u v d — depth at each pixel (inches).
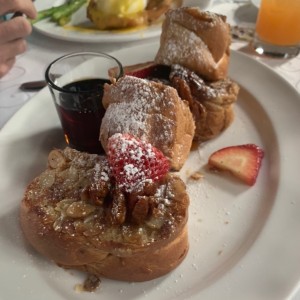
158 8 12.7
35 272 6.5
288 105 9.3
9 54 11.2
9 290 6.2
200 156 8.9
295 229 6.8
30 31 11.4
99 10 12.3
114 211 6.2
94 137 8.9
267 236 6.8
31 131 9.2
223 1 13.7
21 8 11.6
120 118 7.4
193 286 6.4
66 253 6.4
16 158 8.5
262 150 8.7
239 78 10.1
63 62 9.5
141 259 6.3
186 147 7.8
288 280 6.0
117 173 6.2
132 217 6.3
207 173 8.4
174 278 6.6
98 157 7.4
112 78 8.5
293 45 11.2
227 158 8.5
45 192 7.0
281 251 6.5
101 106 8.4
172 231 6.2
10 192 7.8
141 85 7.5
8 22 11.1
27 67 11.4
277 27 10.9
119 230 6.3
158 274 6.5
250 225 7.3
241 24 12.6
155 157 6.3
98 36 11.9
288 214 7.1
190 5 13.0
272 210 7.2
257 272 6.2
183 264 6.8
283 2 10.5
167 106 7.3
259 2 13.0
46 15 12.9
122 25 12.3
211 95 8.7
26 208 6.8
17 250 6.8
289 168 7.9
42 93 9.9
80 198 6.8
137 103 7.4
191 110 8.6
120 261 6.3
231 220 7.5
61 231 6.3
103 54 9.6
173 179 6.8
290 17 10.7
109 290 6.4
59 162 7.5
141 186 6.2
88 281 6.5
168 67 9.0
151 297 6.3
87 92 8.2
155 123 7.3
